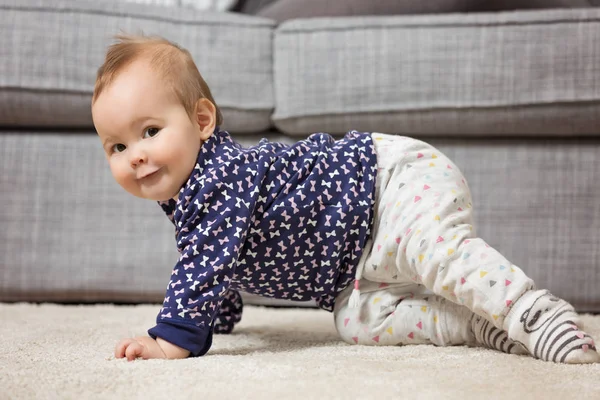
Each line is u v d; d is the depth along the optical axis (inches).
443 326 40.9
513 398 28.0
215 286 38.0
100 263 62.0
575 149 60.2
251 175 40.0
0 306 59.3
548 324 35.8
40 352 38.3
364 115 60.2
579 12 58.5
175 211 39.7
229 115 61.0
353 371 32.6
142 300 63.1
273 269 41.5
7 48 60.3
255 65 61.7
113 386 29.9
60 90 60.4
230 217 38.7
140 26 61.2
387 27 60.4
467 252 38.2
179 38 61.5
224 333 47.2
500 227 60.2
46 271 62.0
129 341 36.8
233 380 30.7
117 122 38.9
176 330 37.2
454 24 59.6
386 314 41.8
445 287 38.3
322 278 42.0
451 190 40.5
